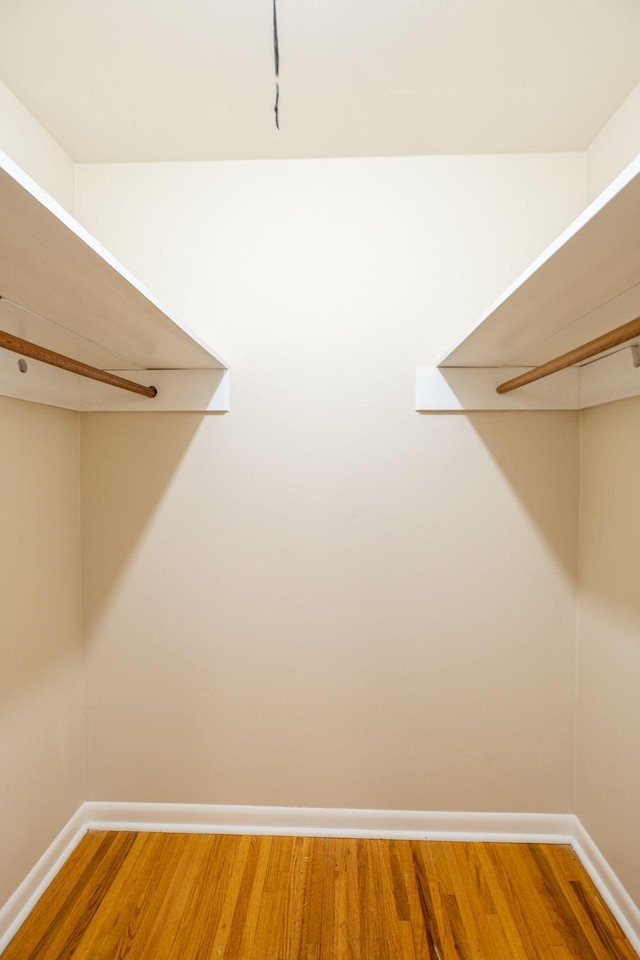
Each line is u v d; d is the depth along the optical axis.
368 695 1.54
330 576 1.54
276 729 1.55
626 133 1.27
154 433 1.54
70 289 0.86
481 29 1.07
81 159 1.51
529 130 1.38
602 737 1.37
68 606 1.49
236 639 1.55
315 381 1.52
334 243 1.51
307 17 1.04
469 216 1.49
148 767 1.57
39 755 1.35
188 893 1.31
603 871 1.33
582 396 1.45
